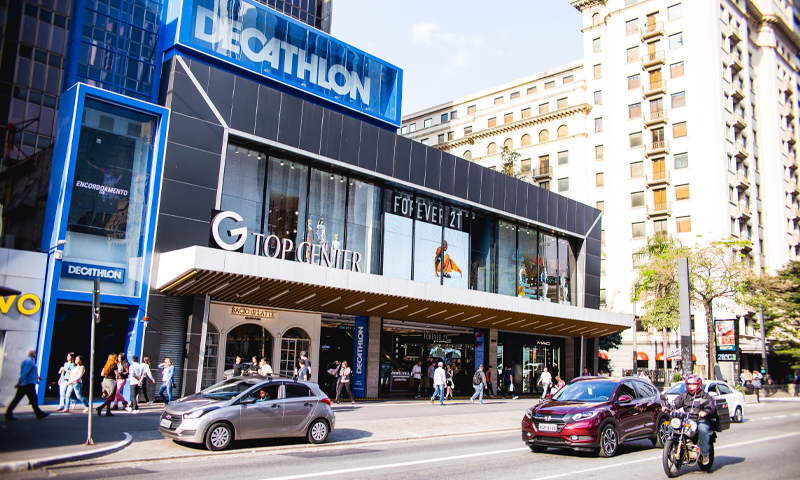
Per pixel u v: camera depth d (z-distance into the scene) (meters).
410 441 14.50
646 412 13.05
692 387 10.33
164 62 21.89
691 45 56.34
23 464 8.91
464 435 16.05
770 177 61.38
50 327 17.53
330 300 22.69
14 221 18.88
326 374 24.62
